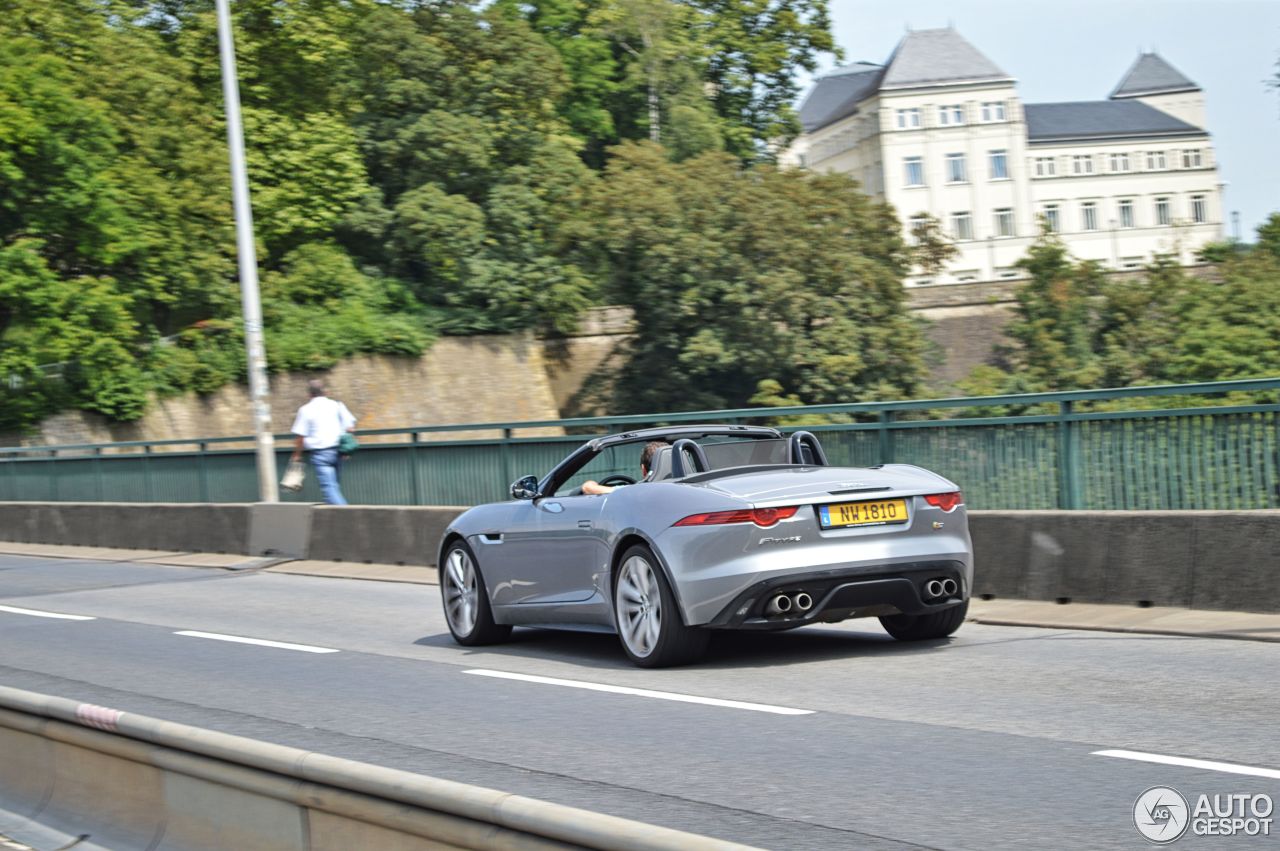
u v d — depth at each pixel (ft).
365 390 190.70
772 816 18.89
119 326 158.92
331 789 15.58
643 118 258.16
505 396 204.33
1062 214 454.81
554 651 36.52
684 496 30.89
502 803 13.41
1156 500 40.83
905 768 21.08
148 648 40.78
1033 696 26.32
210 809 17.71
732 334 190.60
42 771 21.57
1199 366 189.16
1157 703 25.03
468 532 38.32
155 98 178.29
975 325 227.81
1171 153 461.78
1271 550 34.14
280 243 203.10
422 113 209.87
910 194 419.95
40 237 156.66
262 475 73.97
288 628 44.14
